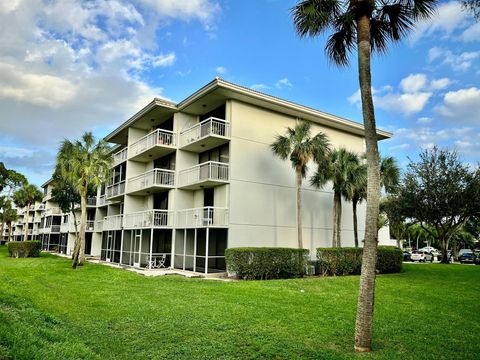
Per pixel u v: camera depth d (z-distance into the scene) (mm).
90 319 8320
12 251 31688
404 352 6402
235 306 9969
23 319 7070
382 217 32188
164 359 5848
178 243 22516
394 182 26188
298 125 20047
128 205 27250
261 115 21750
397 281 16422
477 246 64500
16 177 54406
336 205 21828
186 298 11141
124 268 22438
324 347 6566
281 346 6539
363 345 6402
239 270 16500
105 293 11930
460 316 9422
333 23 8484
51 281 14891
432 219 26438
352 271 19641
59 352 5449
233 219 19578
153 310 9336
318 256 19188
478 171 25250
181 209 22906
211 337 7031
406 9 8109
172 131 24344
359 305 6625
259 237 20359
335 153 21750
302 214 22609
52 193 35688
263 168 21219
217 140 20562
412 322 8641
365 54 7270
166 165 25406
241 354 6121
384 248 20906
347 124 24922
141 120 26312
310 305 10367
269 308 9797
